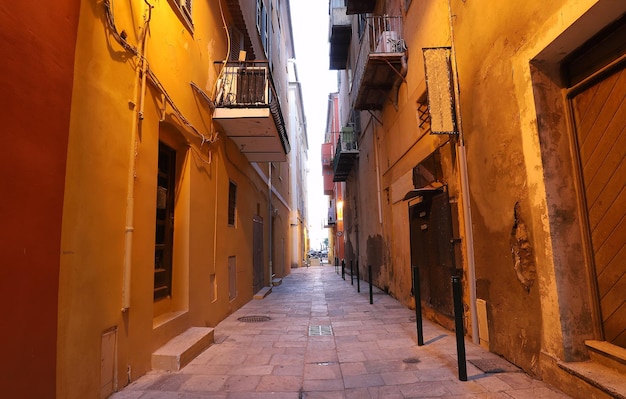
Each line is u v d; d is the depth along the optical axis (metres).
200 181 6.53
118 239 3.81
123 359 3.87
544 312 3.73
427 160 7.00
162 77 5.04
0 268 2.30
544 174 3.68
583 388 3.20
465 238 5.58
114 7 3.81
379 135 11.71
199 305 6.28
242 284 9.60
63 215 2.96
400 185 9.02
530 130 3.86
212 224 7.16
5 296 2.34
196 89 6.36
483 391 3.61
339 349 5.32
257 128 7.91
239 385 3.96
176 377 4.20
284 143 9.52
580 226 3.67
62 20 2.95
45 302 2.70
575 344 3.50
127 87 4.04
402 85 8.73
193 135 6.24
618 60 3.18
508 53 4.24
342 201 28.03
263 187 13.72
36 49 2.66
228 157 8.41
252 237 11.11
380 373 4.27
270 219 15.12
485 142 4.85
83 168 3.23
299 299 10.70
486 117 4.80
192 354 4.88
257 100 7.49
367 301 9.92
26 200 2.54
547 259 3.65
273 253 16.98
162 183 5.65
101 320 3.47
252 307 9.30
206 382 4.05
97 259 3.43
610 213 3.35
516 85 4.09
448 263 6.15
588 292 3.58
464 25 5.38
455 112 5.64
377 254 12.80
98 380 3.41
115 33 3.78
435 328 6.43
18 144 2.48
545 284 3.70
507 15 4.25
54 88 2.85
